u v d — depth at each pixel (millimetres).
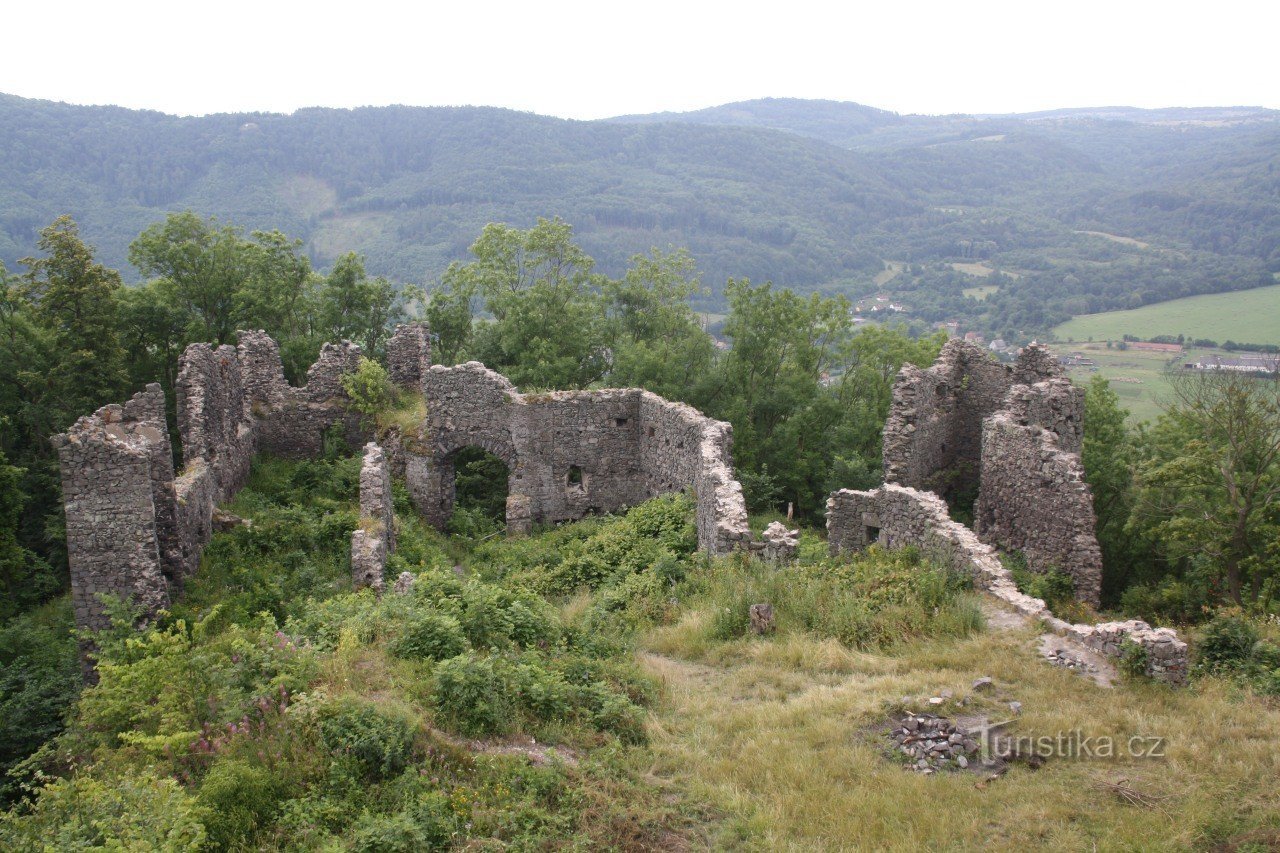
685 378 42219
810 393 41125
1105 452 33844
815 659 15594
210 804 9695
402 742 10945
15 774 14336
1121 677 13906
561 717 12883
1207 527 24422
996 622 16312
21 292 35781
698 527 26328
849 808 11062
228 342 45344
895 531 22422
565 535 31844
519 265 56875
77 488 20438
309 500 31797
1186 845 10039
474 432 34406
